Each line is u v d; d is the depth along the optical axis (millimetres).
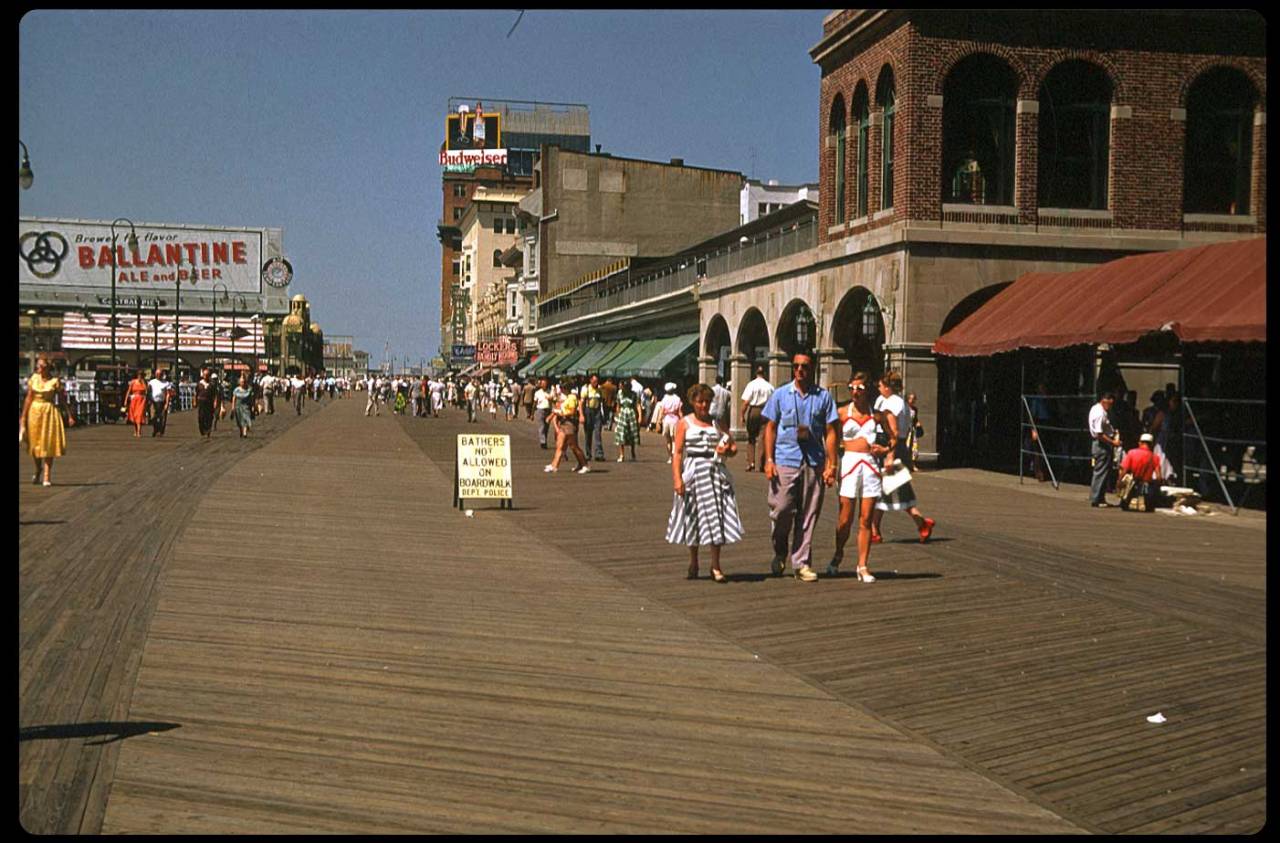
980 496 20891
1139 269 22969
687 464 11461
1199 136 28469
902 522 16734
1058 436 25672
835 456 11711
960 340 25578
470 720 6535
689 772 5770
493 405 69438
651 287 50500
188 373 73500
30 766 5559
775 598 10602
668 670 7848
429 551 13125
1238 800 5469
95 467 22875
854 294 29812
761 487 22000
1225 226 28266
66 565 11125
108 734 6078
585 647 8477
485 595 10453
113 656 7711
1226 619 9750
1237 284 19328
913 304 26953
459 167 176500
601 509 17984
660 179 81688
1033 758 6090
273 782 5430
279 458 27531
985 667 8055
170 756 5750
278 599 9836
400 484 21688
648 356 47594
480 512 17438
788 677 7734
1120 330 20172
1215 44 28047
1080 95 28016
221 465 24531
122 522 14406
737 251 39125
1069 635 9109
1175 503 18578
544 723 6531
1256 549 14125
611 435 44062
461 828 4934
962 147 27766
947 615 9875
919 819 5199
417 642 8453
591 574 11875
